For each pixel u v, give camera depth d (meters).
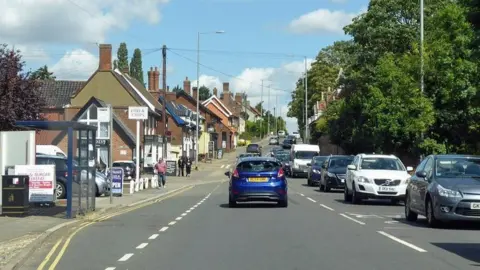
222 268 10.84
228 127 123.69
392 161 26.73
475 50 24.36
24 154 22.20
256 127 173.88
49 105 69.94
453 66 33.84
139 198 30.23
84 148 21.05
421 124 34.28
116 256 12.24
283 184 23.98
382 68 37.31
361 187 25.27
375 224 17.83
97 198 30.42
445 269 10.64
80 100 64.44
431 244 13.64
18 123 18.45
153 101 75.06
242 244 13.76
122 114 63.56
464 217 15.88
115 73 65.44
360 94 50.25
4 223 17.67
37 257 12.27
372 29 49.06
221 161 88.12
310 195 32.66
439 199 16.14
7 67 33.12
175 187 41.91
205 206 25.38
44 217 19.45
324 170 36.12
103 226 17.62
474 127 35.03
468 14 23.27
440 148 34.53
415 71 35.25
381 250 12.78
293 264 11.18
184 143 82.38
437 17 34.81
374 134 39.56
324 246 13.38
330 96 93.69
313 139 89.94
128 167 48.66
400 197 25.11
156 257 12.06
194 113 92.69
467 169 17.36
